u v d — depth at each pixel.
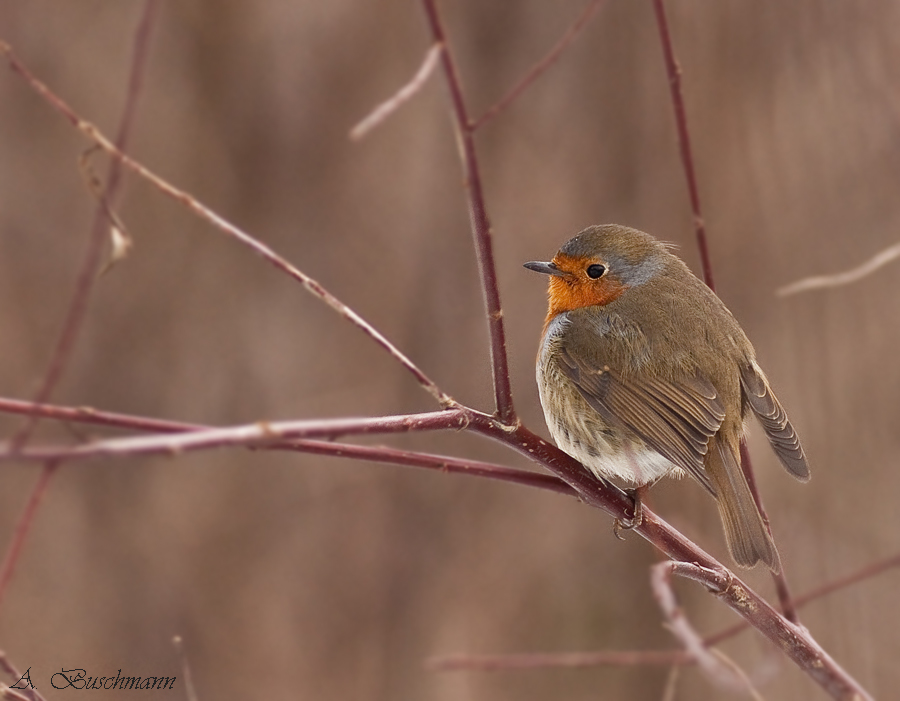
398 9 12.21
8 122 12.02
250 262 12.32
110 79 12.09
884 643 10.98
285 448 4.95
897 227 10.94
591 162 11.79
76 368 11.85
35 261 12.02
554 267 7.58
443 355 12.14
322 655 11.88
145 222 12.12
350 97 12.30
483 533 12.41
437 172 12.26
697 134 11.32
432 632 12.09
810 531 11.23
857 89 10.80
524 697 12.06
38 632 11.37
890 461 11.18
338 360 12.23
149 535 11.90
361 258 12.35
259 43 12.30
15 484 11.94
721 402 6.88
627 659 6.11
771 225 11.21
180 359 12.13
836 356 11.25
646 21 11.54
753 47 11.10
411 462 5.30
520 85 4.81
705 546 10.94
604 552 12.37
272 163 12.35
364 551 12.23
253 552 12.09
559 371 7.27
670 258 7.63
